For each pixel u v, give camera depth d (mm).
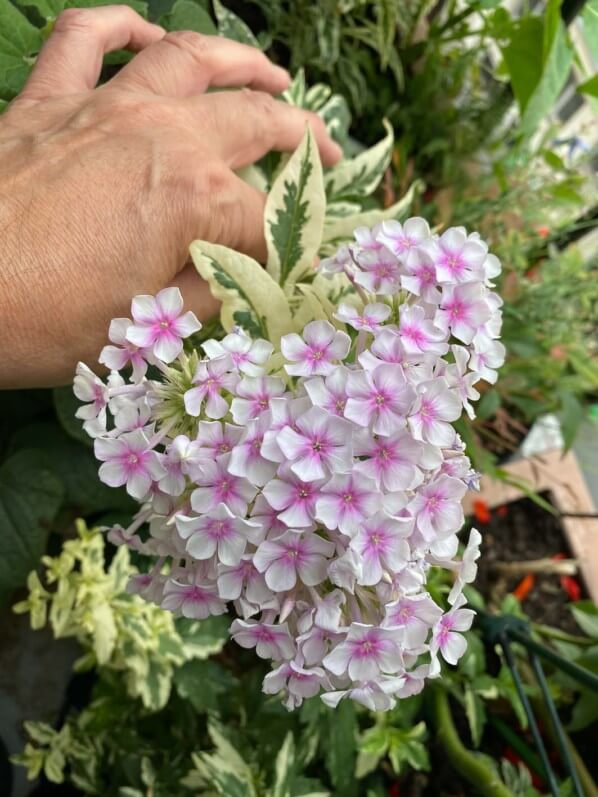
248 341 233
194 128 294
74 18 307
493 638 408
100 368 276
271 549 205
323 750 439
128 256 254
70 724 455
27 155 261
